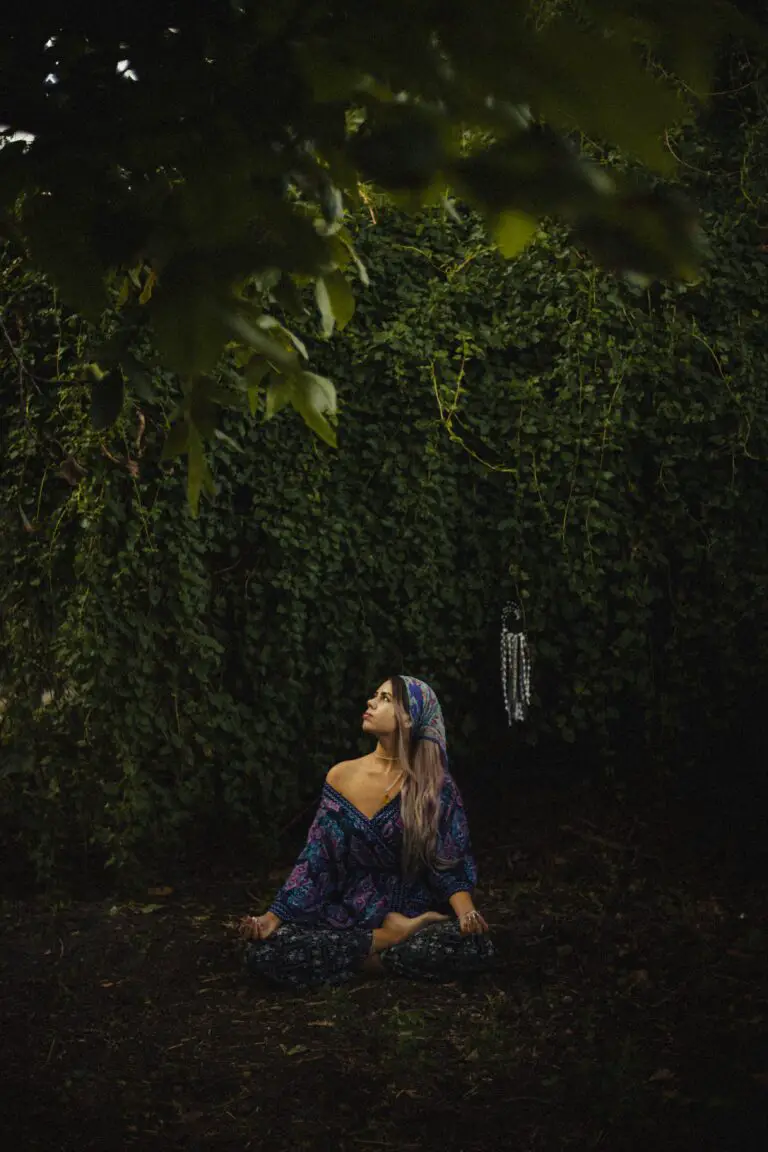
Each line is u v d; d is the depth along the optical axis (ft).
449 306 21.31
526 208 4.74
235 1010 14.47
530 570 21.81
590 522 21.56
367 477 21.27
